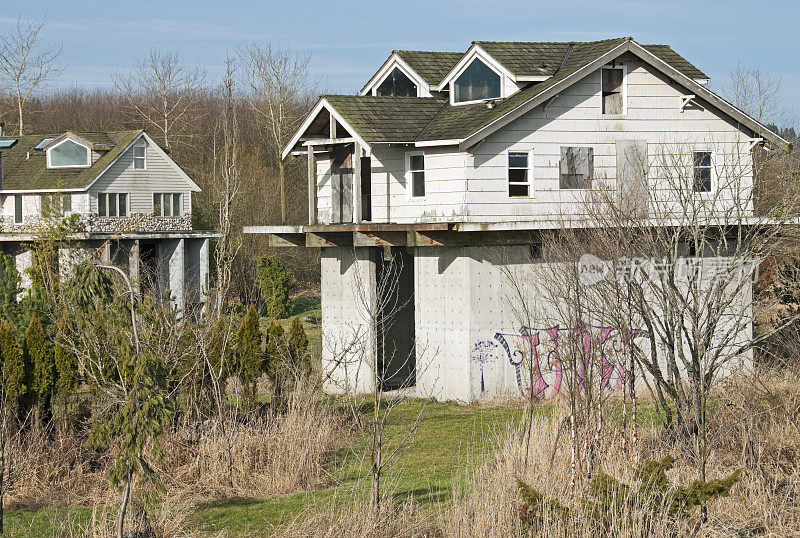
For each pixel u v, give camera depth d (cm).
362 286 3328
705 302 1942
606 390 2762
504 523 1573
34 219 6344
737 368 2527
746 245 2158
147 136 6725
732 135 3412
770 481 1791
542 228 2989
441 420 2798
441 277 3253
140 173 6706
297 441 2141
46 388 2180
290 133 8250
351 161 3556
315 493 1952
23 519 1769
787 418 2038
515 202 3166
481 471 1942
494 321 3178
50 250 5153
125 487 1523
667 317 2106
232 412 2370
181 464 2091
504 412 2903
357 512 1656
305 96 9600
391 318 3678
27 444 2083
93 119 10212
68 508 1841
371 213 3388
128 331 1652
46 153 6631
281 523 1727
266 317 5966
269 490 1986
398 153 3338
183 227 6881
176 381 2303
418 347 3325
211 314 2625
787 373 2441
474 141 3039
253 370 2547
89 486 1997
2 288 3019
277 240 3678
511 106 3122
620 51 3228
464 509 1633
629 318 1984
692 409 1978
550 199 3203
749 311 3136
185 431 2192
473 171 3120
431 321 3291
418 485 1998
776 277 3177
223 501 1912
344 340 3388
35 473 1981
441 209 3189
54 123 10112
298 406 2375
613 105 3319
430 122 3356
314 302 6700
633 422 1945
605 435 1984
